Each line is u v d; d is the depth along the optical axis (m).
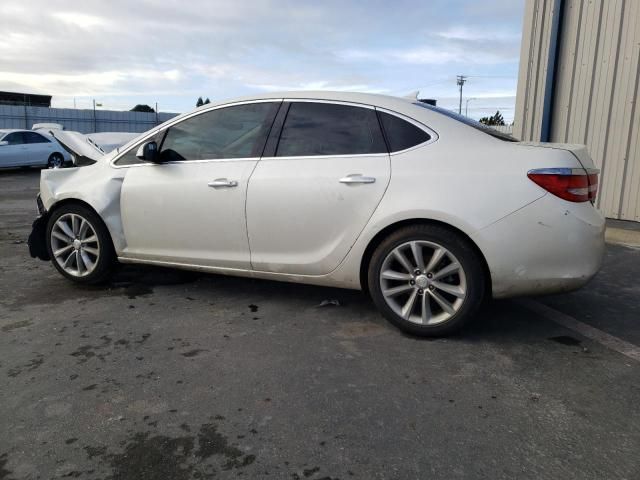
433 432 2.43
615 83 7.09
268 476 2.13
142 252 4.28
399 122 3.53
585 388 2.84
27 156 17.34
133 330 3.61
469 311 3.31
